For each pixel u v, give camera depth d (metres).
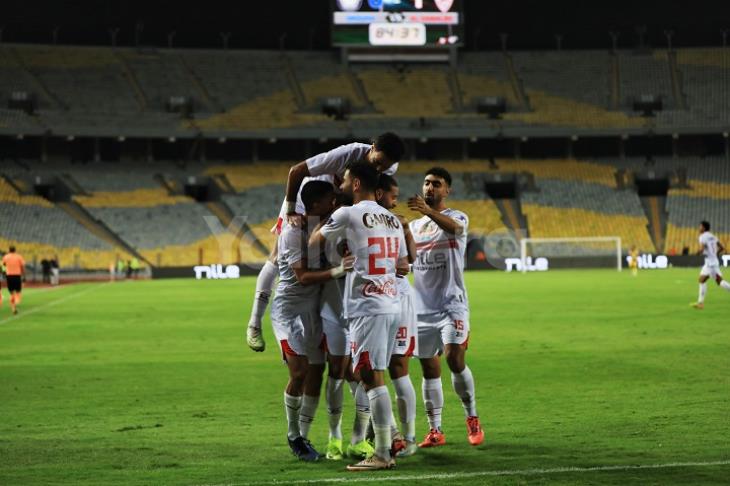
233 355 31.28
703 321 41.34
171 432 17.56
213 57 135.62
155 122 123.06
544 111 128.50
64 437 17.06
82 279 104.12
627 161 129.00
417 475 13.70
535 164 129.25
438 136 123.62
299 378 15.37
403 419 15.47
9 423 18.70
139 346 34.41
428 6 128.00
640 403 20.11
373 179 14.88
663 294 61.25
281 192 122.19
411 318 15.65
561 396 21.44
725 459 14.34
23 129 114.50
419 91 132.38
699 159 128.75
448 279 16.75
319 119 126.44
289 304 15.55
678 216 117.56
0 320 47.56
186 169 126.69
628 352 30.05
